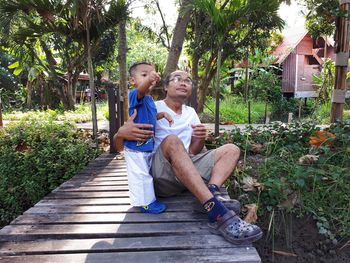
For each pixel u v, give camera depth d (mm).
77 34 7305
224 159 2371
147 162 2430
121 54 7617
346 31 5148
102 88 20141
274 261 2938
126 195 2918
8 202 4609
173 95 2541
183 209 2463
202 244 1941
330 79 12969
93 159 4918
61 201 2762
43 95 14367
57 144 5164
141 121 2359
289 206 3137
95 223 2258
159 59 19672
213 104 11859
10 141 5406
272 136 4414
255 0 4543
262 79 14406
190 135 2633
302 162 3492
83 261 1784
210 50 9734
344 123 4371
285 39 17797
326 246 2992
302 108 14414
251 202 3215
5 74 16891
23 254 1882
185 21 7090
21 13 7191
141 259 1798
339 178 3322
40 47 12742
